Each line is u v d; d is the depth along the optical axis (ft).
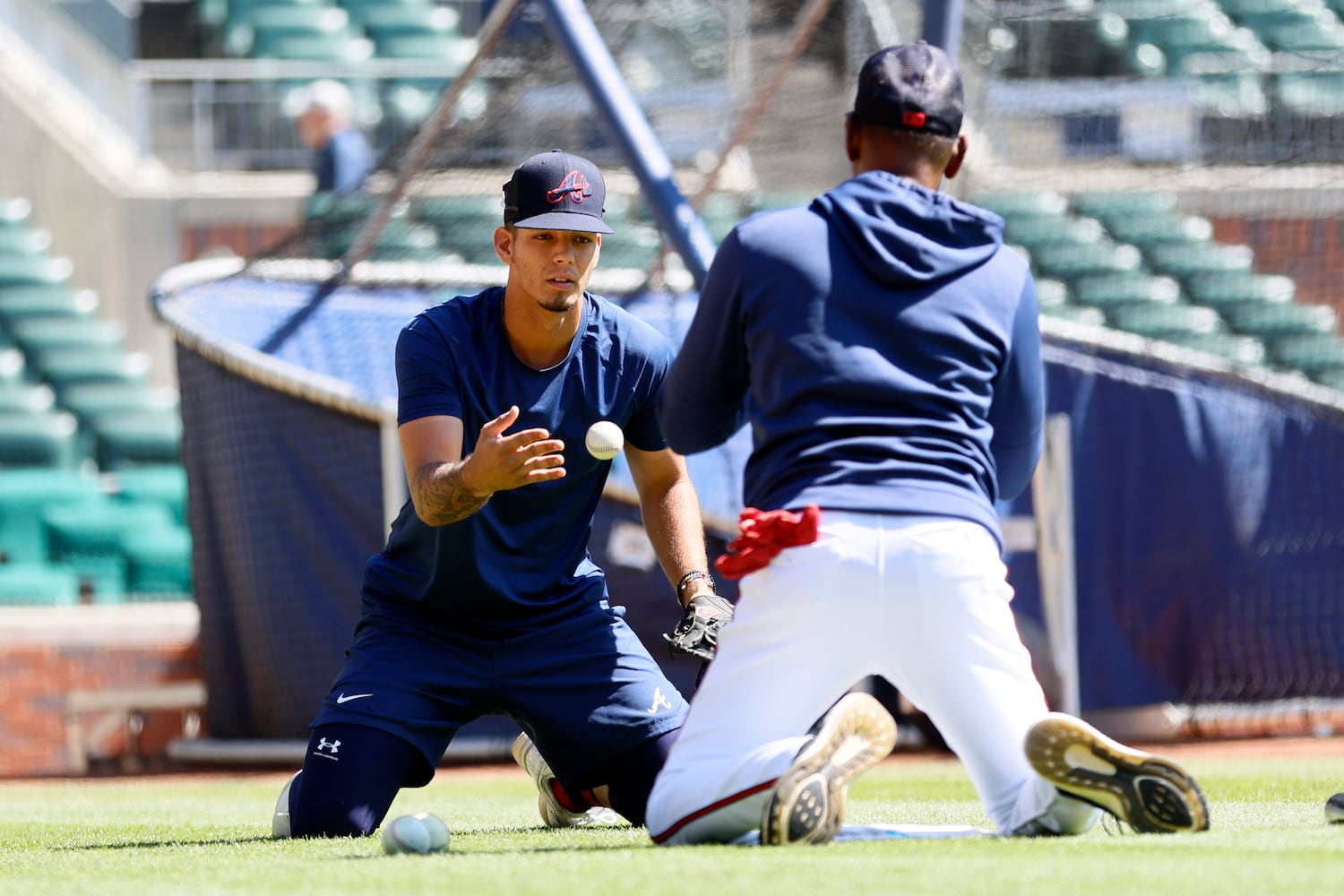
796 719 34.35
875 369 34.63
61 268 195.31
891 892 26.07
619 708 46.19
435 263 143.43
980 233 36.19
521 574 46.21
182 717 126.41
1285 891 25.62
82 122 203.10
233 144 203.00
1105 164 176.65
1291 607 118.83
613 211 153.89
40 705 125.49
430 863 33.14
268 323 125.80
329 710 45.27
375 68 202.90
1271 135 177.27
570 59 100.27
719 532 107.04
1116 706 115.34
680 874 28.81
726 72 157.79
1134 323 167.73
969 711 34.58
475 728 112.57
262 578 111.96
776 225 35.94
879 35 135.33
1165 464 118.21
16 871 35.29
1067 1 171.32
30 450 172.04
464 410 45.03
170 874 33.22
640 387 46.44
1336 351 168.35
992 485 35.81
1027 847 32.30
